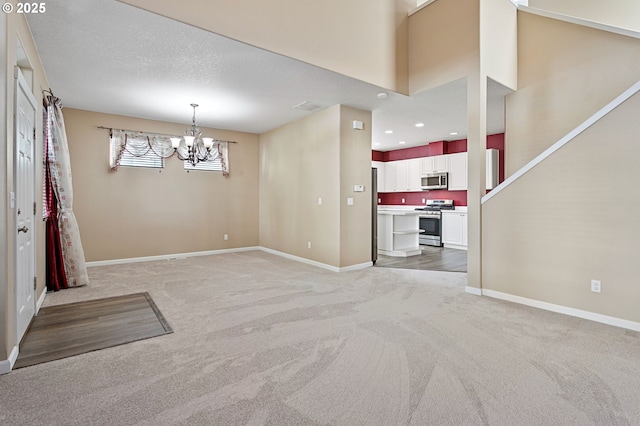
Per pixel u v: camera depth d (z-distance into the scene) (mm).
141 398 1841
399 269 5289
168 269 5172
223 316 3121
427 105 5098
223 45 3189
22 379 2033
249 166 7172
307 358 2307
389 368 2170
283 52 3406
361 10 4102
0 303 2072
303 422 1644
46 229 3912
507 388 1938
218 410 1735
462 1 4043
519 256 3557
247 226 7168
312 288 4113
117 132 5559
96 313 3205
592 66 4008
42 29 2848
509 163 4746
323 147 5375
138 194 5812
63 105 5020
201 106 5117
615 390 1916
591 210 3049
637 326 2793
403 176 8859
